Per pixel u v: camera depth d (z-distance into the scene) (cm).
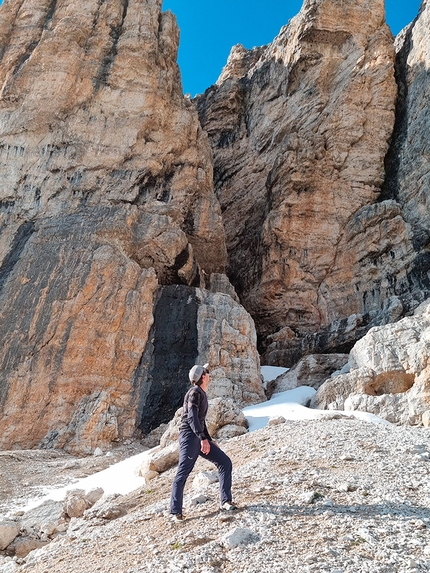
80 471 1427
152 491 923
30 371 1930
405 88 3372
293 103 3634
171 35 3078
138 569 530
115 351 2022
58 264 2208
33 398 1877
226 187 3869
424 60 3222
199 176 2809
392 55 3481
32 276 2184
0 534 929
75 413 1852
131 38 2914
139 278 2219
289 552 503
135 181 2589
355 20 3572
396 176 3052
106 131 2680
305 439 1009
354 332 2438
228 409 1449
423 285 2489
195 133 2895
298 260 3005
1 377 1923
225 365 2042
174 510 652
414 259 2589
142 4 3055
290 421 1283
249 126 4006
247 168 3797
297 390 2000
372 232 2822
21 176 2550
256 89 4097
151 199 2600
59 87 2714
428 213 2673
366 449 885
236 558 507
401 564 458
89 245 2267
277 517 594
